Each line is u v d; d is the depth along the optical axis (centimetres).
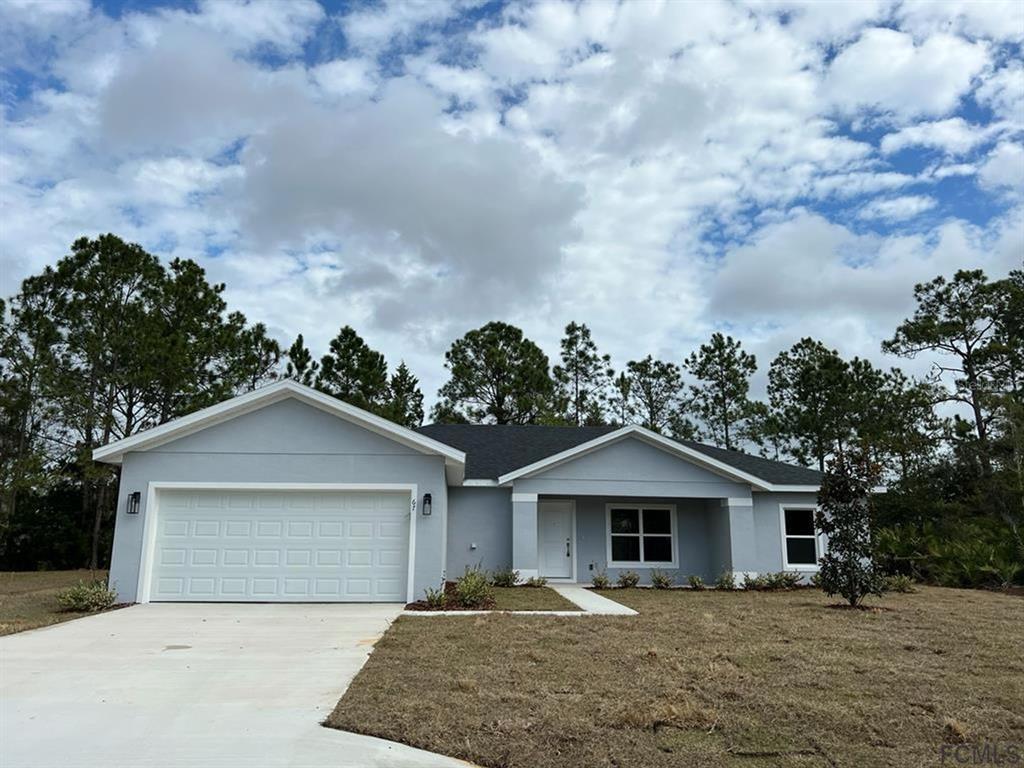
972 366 3167
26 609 1280
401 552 1414
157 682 724
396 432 1430
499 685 703
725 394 3975
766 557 1953
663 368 4112
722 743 546
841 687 704
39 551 2608
